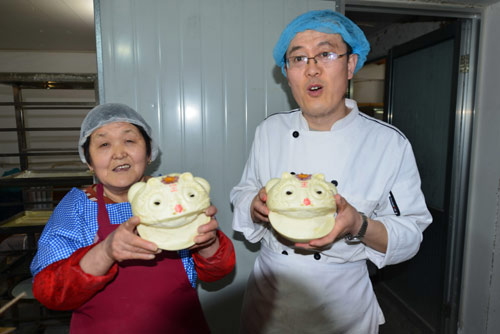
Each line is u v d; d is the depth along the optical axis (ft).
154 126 5.81
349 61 4.08
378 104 11.82
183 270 3.51
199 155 6.02
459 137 7.25
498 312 6.77
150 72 5.69
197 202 2.72
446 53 7.61
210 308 6.36
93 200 3.43
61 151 9.02
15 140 14.96
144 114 5.74
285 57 4.17
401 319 9.01
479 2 6.55
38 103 7.73
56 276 2.74
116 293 3.19
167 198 2.67
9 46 14.34
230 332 6.45
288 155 4.23
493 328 6.87
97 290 2.90
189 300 3.50
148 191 2.74
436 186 8.11
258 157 4.57
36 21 10.68
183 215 2.63
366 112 12.61
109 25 5.48
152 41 5.65
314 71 3.56
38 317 7.14
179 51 5.76
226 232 6.25
